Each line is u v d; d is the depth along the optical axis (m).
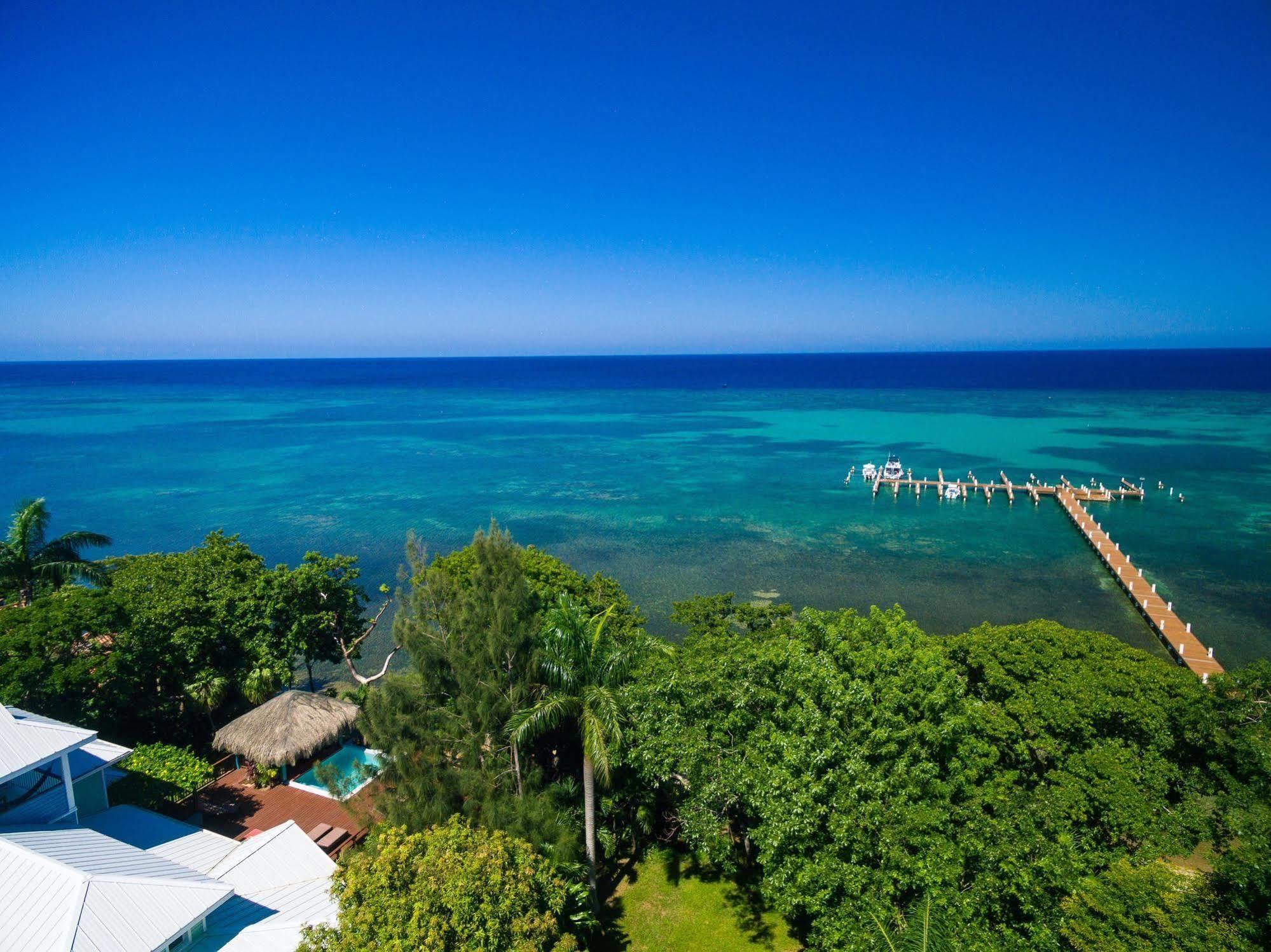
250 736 25.16
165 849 19.17
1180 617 44.12
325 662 37.84
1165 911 12.84
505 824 17.16
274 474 90.12
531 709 18.41
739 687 17.77
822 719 16.19
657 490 80.94
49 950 13.73
